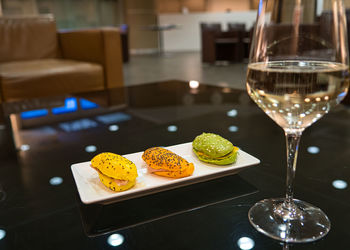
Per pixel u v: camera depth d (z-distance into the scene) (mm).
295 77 227
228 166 378
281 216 291
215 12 7121
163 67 4371
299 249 252
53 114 725
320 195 335
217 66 4297
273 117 265
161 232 279
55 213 314
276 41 244
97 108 770
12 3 5266
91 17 6086
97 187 338
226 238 267
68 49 2021
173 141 508
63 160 450
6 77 1494
